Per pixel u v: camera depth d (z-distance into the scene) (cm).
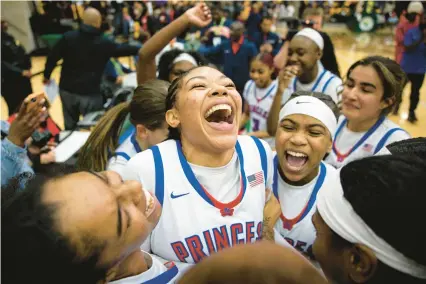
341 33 1356
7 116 511
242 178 115
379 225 58
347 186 64
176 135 123
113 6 1052
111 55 427
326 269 71
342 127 203
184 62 239
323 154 139
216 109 108
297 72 238
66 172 82
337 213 65
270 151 128
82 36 407
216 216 108
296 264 52
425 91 673
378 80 178
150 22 932
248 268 50
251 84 313
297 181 143
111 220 67
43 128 284
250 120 324
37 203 65
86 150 154
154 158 111
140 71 215
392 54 1007
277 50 576
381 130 189
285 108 142
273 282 49
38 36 948
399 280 59
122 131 191
